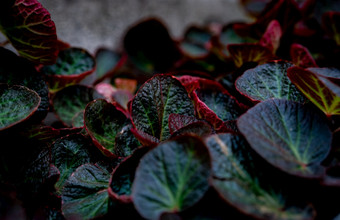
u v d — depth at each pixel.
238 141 0.43
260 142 0.42
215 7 1.27
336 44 0.62
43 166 0.46
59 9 0.71
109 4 0.99
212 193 0.41
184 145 0.41
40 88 0.49
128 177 0.43
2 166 0.45
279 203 0.40
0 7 0.47
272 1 0.60
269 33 0.56
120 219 0.44
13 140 0.46
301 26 0.66
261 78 0.50
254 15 0.73
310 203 0.40
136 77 0.64
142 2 1.11
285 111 0.44
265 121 0.44
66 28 0.76
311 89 0.46
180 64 0.71
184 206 0.40
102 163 0.48
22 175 0.45
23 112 0.45
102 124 0.50
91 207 0.44
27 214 0.44
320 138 0.43
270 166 0.42
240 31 0.63
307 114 0.44
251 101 0.48
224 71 0.64
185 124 0.46
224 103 0.51
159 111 0.47
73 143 0.49
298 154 0.42
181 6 1.21
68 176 0.47
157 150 0.41
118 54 0.68
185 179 0.41
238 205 0.39
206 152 0.41
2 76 0.49
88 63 0.56
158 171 0.41
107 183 0.46
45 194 0.45
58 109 0.53
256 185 0.41
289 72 0.46
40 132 0.47
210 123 0.46
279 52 0.62
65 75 0.55
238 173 0.42
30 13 0.47
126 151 0.47
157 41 0.75
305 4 0.62
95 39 0.89
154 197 0.40
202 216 0.40
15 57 0.50
